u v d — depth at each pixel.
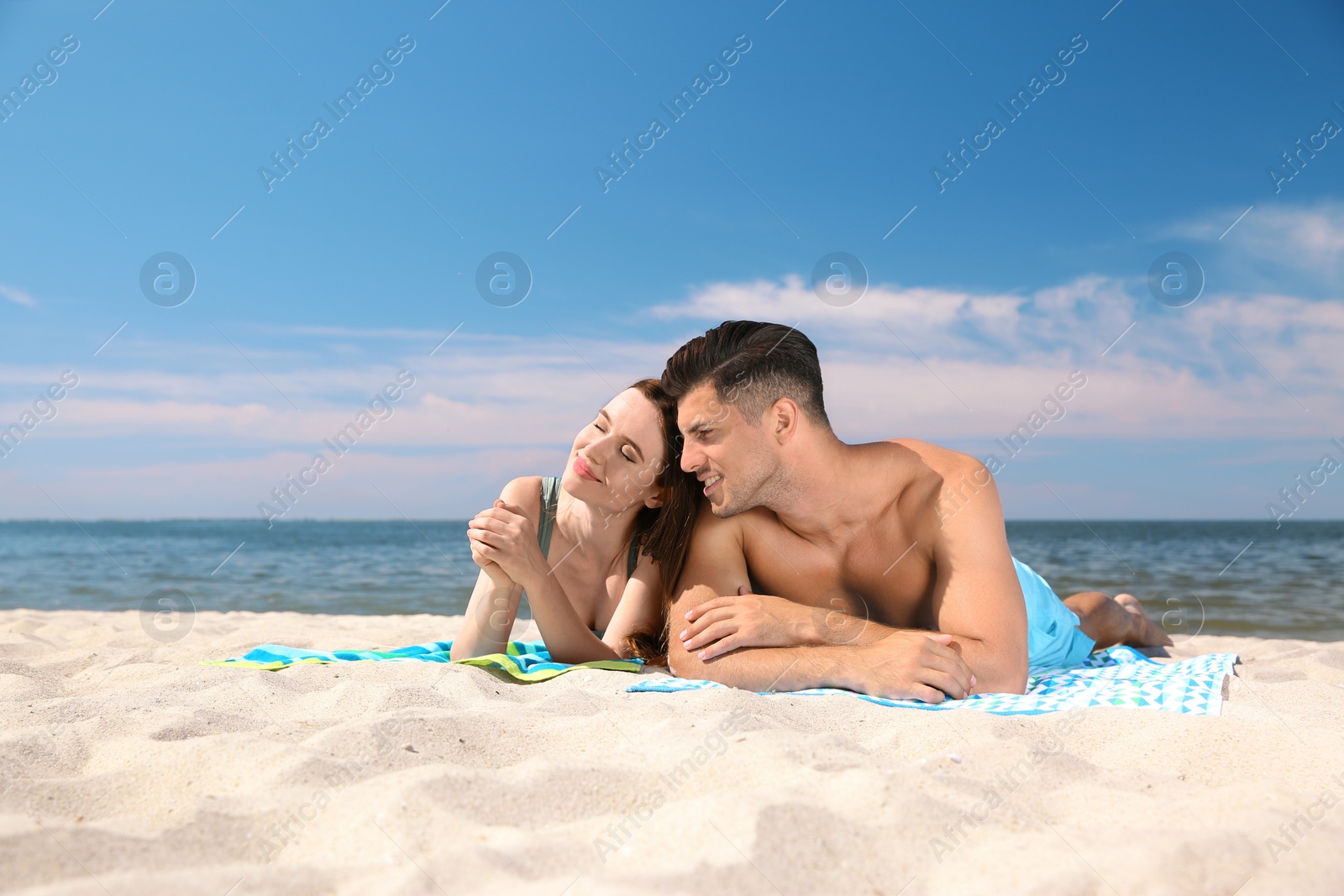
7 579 12.19
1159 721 1.69
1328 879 0.96
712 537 2.64
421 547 20.16
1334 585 9.77
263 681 2.20
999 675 2.22
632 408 2.63
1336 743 1.50
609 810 1.24
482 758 1.53
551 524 2.99
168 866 1.03
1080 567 13.35
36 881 0.98
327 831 1.13
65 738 1.60
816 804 1.17
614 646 2.80
